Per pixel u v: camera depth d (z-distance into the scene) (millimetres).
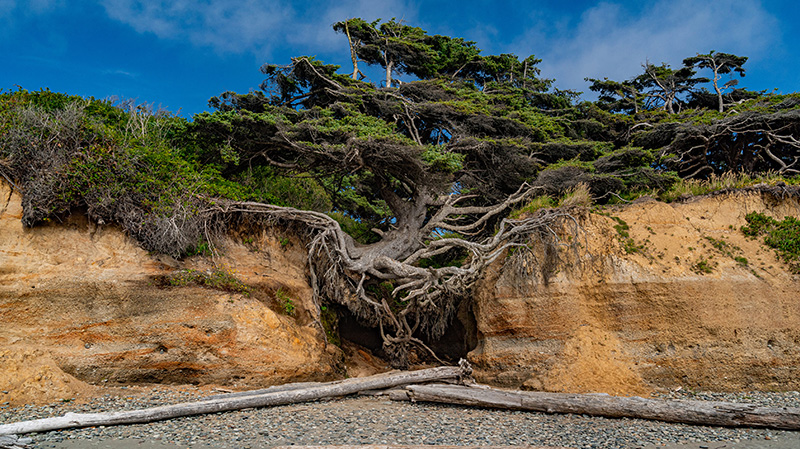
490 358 16797
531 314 16422
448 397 12609
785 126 21062
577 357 15289
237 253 17250
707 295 15070
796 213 16922
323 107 21969
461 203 23688
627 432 9977
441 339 21922
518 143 19609
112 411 11273
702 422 10422
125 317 13789
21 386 11695
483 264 17172
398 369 19266
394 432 9867
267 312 15578
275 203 19547
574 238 16734
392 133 17578
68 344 13023
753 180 18391
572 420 11086
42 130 14484
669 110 29500
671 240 16547
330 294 18656
